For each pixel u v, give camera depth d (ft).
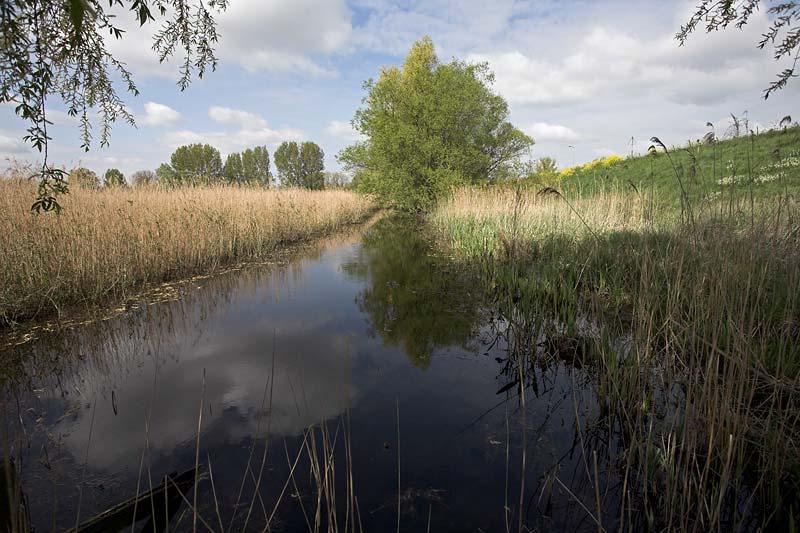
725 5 7.97
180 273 27.43
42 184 7.06
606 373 11.86
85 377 13.48
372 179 71.41
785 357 10.66
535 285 19.53
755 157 36.01
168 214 29.81
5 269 17.93
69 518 7.62
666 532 7.27
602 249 22.06
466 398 12.17
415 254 36.45
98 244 23.07
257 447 9.89
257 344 16.33
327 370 14.05
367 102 71.82
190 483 8.66
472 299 21.90
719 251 12.21
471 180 68.03
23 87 6.15
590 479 8.61
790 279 12.46
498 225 30.99
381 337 17.08
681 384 11.59
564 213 30.89
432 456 9.56
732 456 8.38
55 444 9.94
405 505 8.07
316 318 19.49
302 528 7.52
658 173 47.83
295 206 47.62
